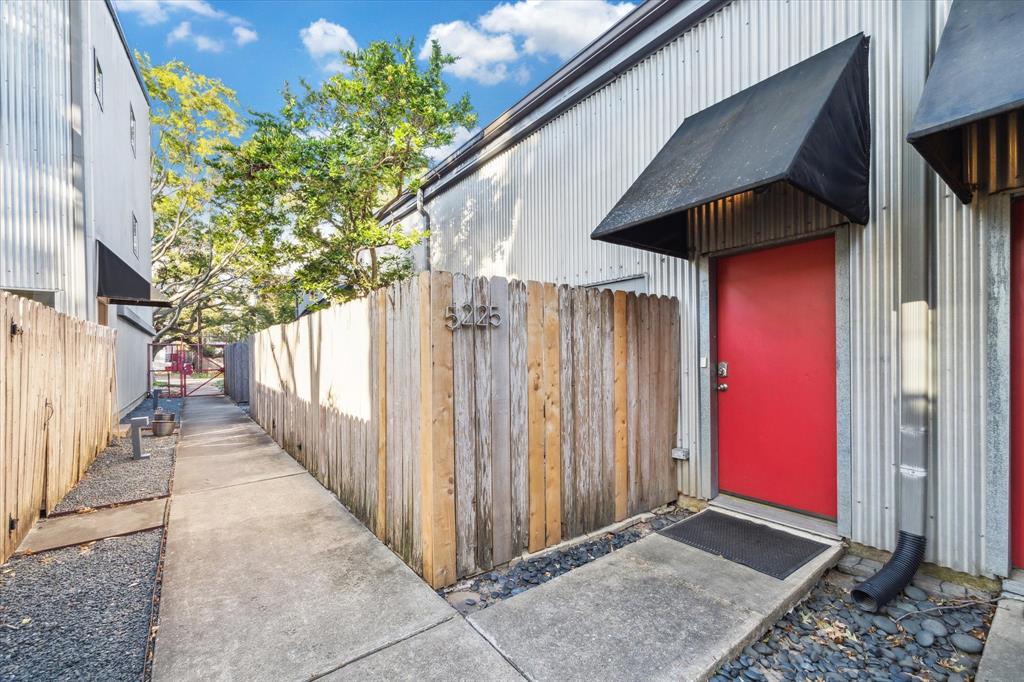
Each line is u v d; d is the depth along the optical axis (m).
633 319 3.90
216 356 33.84
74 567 3.06
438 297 2.77
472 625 2.34
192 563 3.03
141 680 1.97
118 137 9.54
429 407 2.72
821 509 3.45
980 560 2.66
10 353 3.23
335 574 2.88
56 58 6.95
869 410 3.11
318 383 5.00
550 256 6.04
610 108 5.17
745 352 3.91
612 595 2.58
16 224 6.52
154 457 6.07
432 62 8.37
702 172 3.11
